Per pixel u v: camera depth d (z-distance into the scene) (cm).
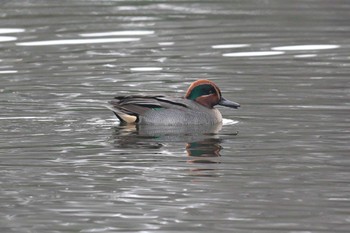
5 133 1659
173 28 2627
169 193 1342
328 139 1611
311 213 1259
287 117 1762
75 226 1221
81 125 1717
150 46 2406
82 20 2730
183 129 1702
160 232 1198
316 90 1959
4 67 2197
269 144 1588
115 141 1612
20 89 1988
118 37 2514
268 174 1424
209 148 1569
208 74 2111
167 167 1462
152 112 1725
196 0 3056
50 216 1257
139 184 1382
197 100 1759
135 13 2841
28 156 1524
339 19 2733
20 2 3009
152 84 2023
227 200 1310
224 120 1764
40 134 1656
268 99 1894
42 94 1942
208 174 1427
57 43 2453
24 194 1344
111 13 2838
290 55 2298
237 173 1430
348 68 2156
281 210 1270
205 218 1244
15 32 2588
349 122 1719
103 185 1380
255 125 1719
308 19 2741
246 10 2889
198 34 2544
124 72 2134
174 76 2094
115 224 1227
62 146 1581
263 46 2398
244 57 2278
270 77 2080
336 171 1434
